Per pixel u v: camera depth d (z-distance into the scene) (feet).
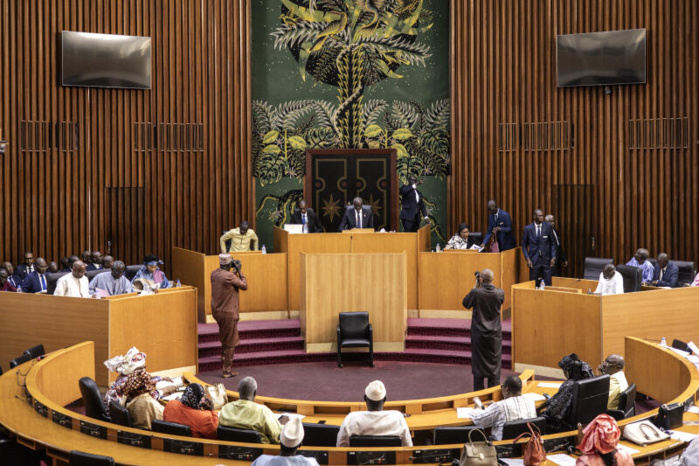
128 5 47.62
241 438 19.36
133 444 18.94
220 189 50.08
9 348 33.73
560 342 34.58
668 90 45.47
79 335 32.60
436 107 52.31
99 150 47.21
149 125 48.37
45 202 46.11
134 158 48.01
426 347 38.88
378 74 52.37
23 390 23.39
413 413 24.50
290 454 15.71
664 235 45.98
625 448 17.95
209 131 49.67
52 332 33.04
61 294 34.27
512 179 49.32
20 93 45.27
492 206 46.52
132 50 47.11
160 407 21.79
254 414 20.26
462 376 35.35
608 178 46.96
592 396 21.99
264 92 51.93
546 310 34.94
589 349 33.73
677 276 40.47
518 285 36.47
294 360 38.06
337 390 33.12
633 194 46.47
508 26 49.08
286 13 51.85
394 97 52.39
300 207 46.68
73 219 46.73
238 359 37.22
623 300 33.58
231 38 49.80
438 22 52.03
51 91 46.06
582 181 47.65
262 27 51.78
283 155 52.29
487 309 30.99
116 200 47.75
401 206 48.21
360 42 52.24
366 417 19.95
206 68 49.44
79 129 46.65
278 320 41.88
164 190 48.80
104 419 22.80
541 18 48.26
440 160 52.34
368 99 52.42
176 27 48.73
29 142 45.55
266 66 51.90
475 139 49.88
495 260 41.52
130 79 47.19
